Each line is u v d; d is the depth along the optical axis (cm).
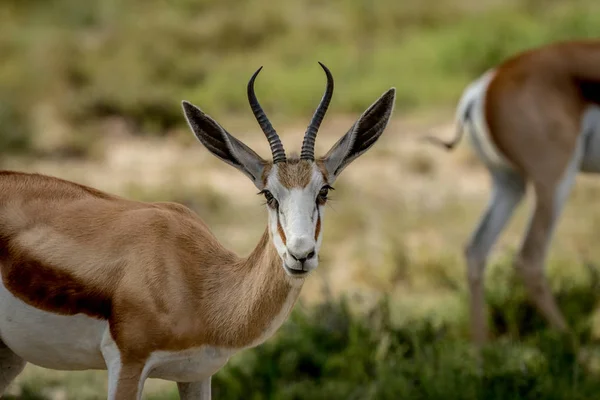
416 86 6100
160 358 1716
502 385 2397
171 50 6762
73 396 2491
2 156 4878
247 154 1753
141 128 5547
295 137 5303
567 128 2872
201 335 1742
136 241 1738
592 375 2578
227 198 4378
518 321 2909
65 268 1714
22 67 6212
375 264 3559
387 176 4716
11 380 1942
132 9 7881
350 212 4125
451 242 3841
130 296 1694
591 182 4600
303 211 1655
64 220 1758
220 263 1803
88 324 1728
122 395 1697
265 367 2536
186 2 7962
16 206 1766
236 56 6956
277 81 6244
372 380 2475
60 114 5534
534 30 6631
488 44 6425
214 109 5775
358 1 7719
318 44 7112
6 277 1730
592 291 2991
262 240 1769
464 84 6122
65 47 6525
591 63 2908
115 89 5775
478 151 3027
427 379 2375
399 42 7044
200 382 1855
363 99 5859
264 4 7875
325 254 3700
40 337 1756
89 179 4616
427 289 3356
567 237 3853
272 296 1728
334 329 2655
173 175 4628
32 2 8012
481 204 4334
